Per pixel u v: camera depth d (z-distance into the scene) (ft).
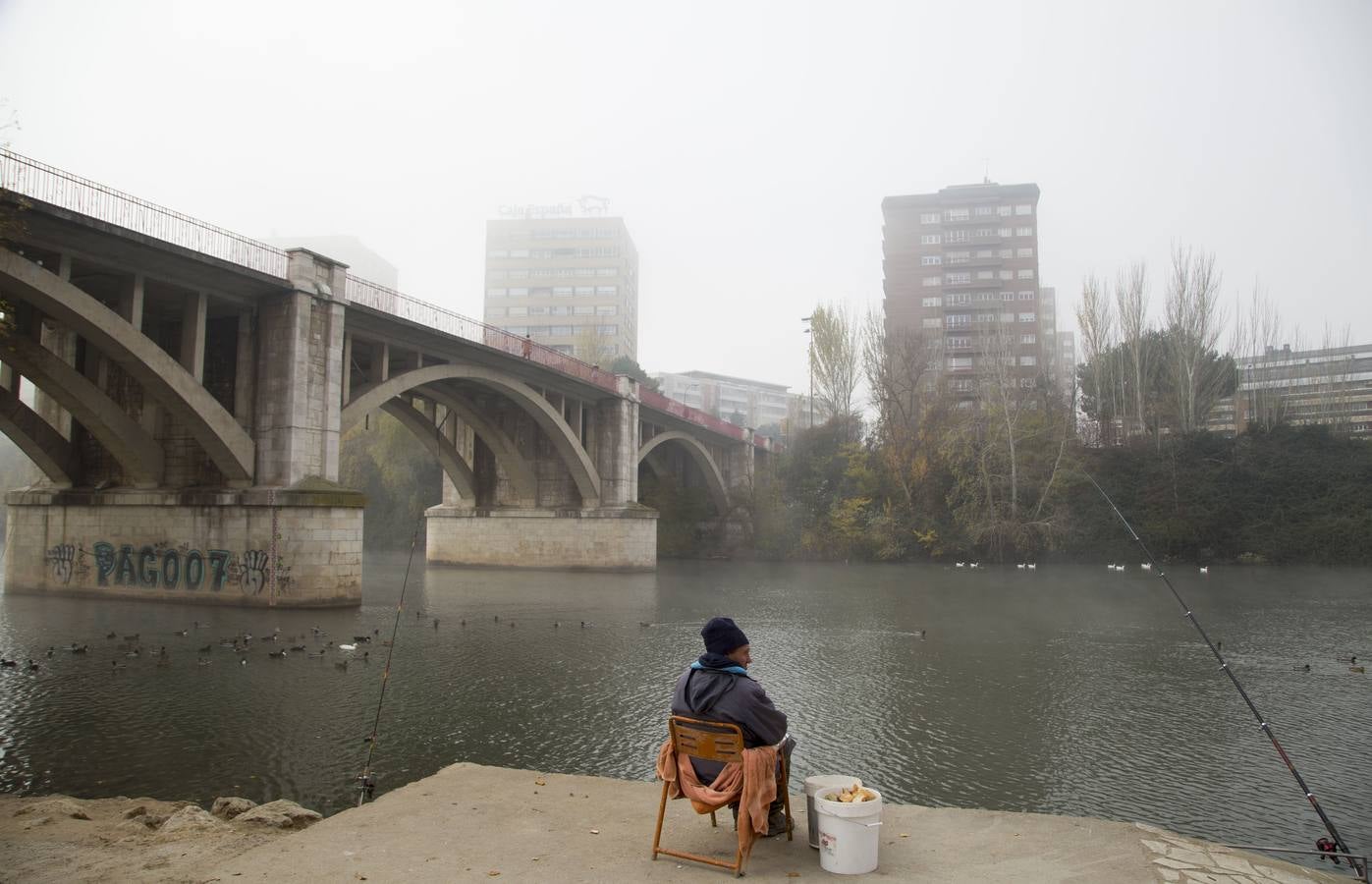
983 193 353.31
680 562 202.59
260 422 88.94
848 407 234.17
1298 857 26.81
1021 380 219.00
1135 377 203.92
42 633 69.26
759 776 14.21
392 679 53.47
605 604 102.06
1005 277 348.38
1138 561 179.73
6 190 61.82
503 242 423.23
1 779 32.89
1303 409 236.02
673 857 14.58
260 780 32.99
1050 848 15.11
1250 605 103.60
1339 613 95.09
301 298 88.58
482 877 13.58
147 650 61.52
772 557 209.67
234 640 64.03
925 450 201.16
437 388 135.95
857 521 204.44
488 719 43.34
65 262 71.41
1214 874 13.82
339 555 88.17
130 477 96.32
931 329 324.19
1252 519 180.86
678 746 15.14
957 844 15.39
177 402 79.82
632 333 453.99
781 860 14.60
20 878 14.97
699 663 15.47
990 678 56.80
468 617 87.30
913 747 39.60
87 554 95.25
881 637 75.92
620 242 418.72
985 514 185.78
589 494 161.27
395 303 106.22
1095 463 193.88
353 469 246.06
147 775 33.53
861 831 13.89
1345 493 177.06
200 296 83.71
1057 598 112.98
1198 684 55.16
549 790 18.86
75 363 95.86
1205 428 198.39
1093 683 55.31
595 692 50.03
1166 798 32.83
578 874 13.76
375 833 15.83
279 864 14.20
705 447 231.50
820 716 45.73
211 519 88.63
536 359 139.03
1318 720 45.60
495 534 170.19
